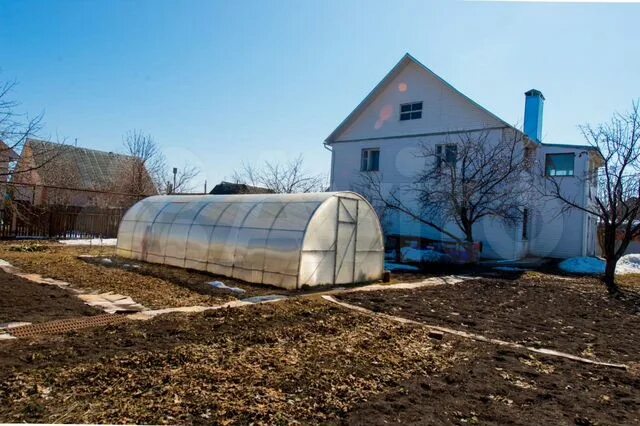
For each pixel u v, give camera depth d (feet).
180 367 14.30
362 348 17.75
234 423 10.89
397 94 69.21
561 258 66.54
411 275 42.01
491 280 40.63
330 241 33.32
